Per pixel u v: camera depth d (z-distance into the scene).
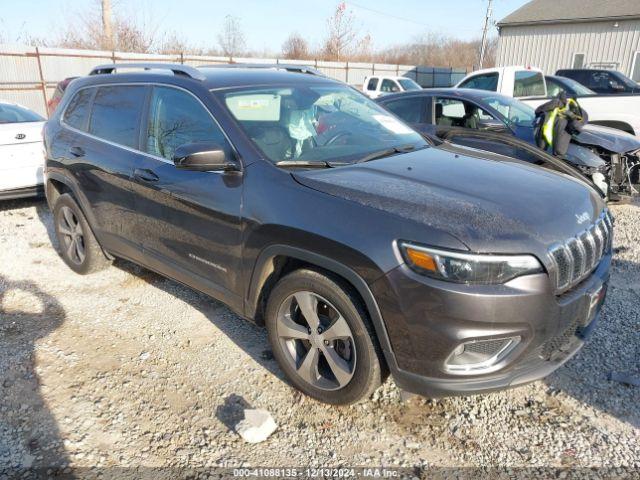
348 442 2.69
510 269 2.29
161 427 2.80
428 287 2.30
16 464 2.54
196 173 3.24
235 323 3.87
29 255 5.33
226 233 3.08
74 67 17.84
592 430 2.72
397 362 2.49
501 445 2.65
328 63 25.02
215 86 3.43
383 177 2.86
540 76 10.09
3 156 6.32
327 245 2.56
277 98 3.52
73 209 4.53
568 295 2.52
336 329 2.70
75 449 2.64
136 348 3.55
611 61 22.30
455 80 33.09
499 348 2.39
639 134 9.00
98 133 4.16
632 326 3.75
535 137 6.33
